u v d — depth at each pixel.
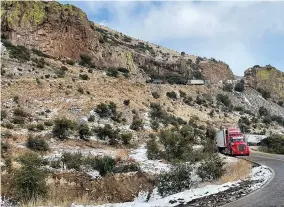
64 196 18.31
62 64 91.81
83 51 106.38
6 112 57.56
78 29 106.75
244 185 16.59
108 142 53.31
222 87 130.50
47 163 31.28
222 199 13.16
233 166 27.19
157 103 86.38
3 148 36.84
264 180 18.17
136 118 71.38
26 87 69.31
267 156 39.41
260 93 147.88
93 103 70.75
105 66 110.50
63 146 46.09
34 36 97.00
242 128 79.62
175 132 66.44
